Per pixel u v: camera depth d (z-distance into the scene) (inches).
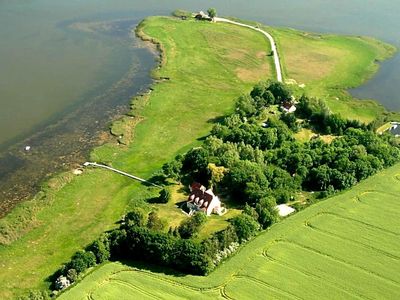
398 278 5866.1
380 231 6530.5
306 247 6254.9
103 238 6122.1
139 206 6953.7
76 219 6781.5
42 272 5974.4
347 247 6269.7
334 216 6771.7
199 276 5826.8
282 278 5812.0
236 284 5728.3
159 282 5753.0
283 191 7022.6
